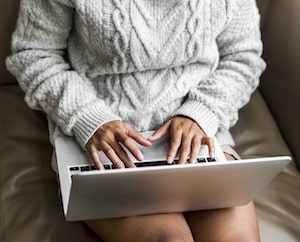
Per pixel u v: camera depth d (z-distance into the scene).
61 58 1.24
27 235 1.13
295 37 1.38
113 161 1.08
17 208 1.17
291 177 1.32
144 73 1.19
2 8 1.31
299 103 1.35
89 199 0.99
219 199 1.10
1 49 1.36
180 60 1.17
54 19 1.18
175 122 1.18
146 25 1.13
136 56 1.14
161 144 1.14
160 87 1.19
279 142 1.39
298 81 1.36
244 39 1.27
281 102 1.42
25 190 1.20
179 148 1.14
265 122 1.42
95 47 1.17
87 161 1.11
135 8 1.12
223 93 1.23
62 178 1.08
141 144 1.12
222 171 0.97
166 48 1.15
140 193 1.01
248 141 1.38
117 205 1.05
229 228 1.14
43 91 1.19
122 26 1.12
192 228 1.17
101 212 1.07
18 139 1.29
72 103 1.16
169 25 1.14
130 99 1.19
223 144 1.25
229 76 1.26
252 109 1.44
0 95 1.38
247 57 1.27
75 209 1.03
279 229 1.21
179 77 1.20
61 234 1.14
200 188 1.02
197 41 1.16
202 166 0.94
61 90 1.18
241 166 0.97
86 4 1.12
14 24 1.33
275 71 1.44
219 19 1.17
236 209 1.16
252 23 1.26
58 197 1.19
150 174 0.94
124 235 1.11
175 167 0.93
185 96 1.24
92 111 1.15
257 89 1.50
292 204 1.26
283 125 1.43
